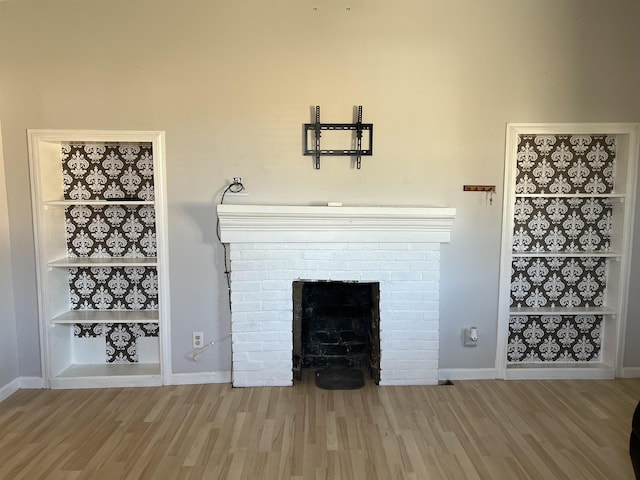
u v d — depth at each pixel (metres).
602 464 2.54
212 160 3.41
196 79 3.35
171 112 3.36
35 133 3.33
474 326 3.62
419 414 3.09
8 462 2.55
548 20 3.38
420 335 3.53
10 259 3.43
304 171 3.44
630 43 3.41
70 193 3.65
